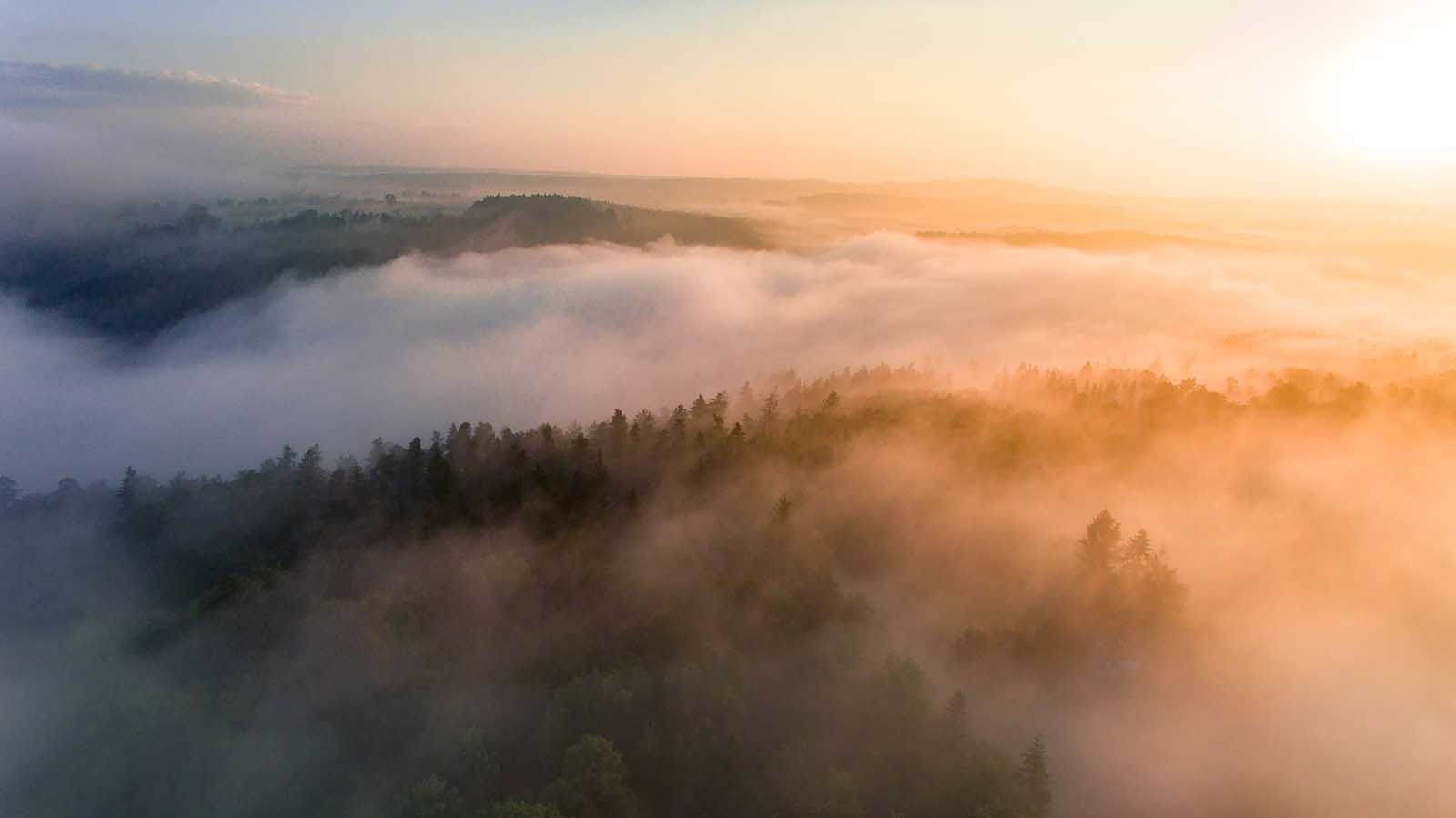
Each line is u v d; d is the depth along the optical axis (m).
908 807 61.03
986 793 59.94
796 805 60.22
